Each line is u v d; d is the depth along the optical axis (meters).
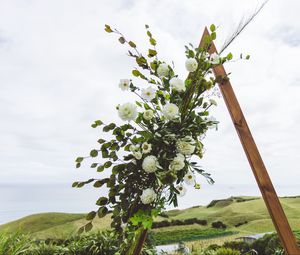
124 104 1.98
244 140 1.93
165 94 2.10
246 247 10.95
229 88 2.08
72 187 1.99
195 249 11.89
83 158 2.04
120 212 1.96
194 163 2.04
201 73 2.09
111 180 1.97
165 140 1.96
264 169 1.84
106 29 2.12
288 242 1.68
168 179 1.87
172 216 36.28
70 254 6.64
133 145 1.99
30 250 6.57
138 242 2.06
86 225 1.96
